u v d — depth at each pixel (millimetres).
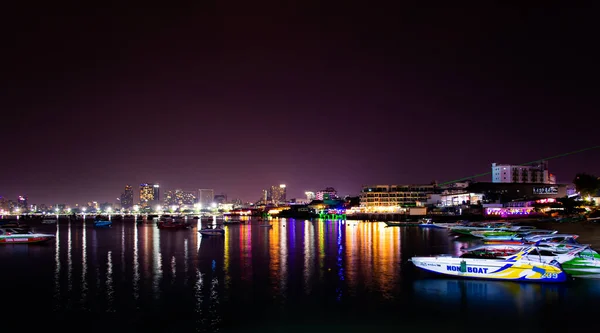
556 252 45031
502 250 45719
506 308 35219
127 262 63500
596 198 160375
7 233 95688
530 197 193875
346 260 62625
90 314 35781
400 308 36000
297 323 32875
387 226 163000
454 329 31156
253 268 56281
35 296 41750
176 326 32625
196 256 70125
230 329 31875
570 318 32844
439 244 85750
